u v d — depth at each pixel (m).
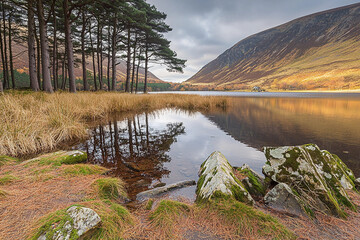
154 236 1.56
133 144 5.12
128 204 2.19
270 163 2.71
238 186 2.22
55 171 2.71
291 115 12.26
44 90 12.87
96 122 8.27
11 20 22.45
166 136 6.18
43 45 12.65
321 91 128.00
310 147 2.80
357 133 6.80
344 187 2.55
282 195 2.14
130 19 18.81
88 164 3.26
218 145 5.25
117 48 26.48
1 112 5.19
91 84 48.28
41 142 4.51
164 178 3.04
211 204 1.96
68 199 1.98
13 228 1.45
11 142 3.94
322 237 1.63
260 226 1.67
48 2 16.28
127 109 12.66
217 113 13.28
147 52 30.53
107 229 1.51
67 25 14.40
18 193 2.01
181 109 15.66
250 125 8.55
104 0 14.45
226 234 1.60
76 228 1.38
